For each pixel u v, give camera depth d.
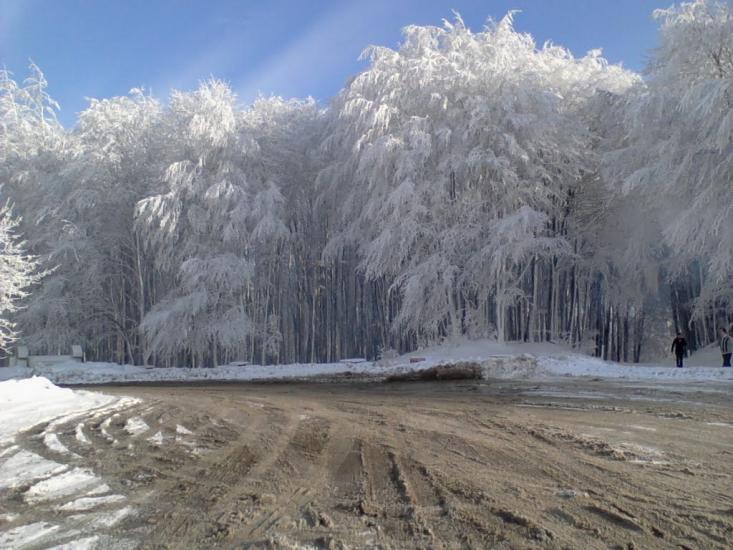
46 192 34.53
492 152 26.25
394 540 4.08
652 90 23.12
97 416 11.41
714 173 20.11
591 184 29.34
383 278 32.75
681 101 19.78
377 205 28.05
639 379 17.42
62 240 32.75
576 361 22.38
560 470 5.99
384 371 24.22
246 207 30.53
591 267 30.09
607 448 7.03
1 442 8.60
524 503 4.84
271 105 36.12
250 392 17.44
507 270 27.23
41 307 32.75
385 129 27.89
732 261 20.56
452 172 27.33
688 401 11.83
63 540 4.26
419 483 5.58
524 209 24.95
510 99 26.53
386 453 7.09
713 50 21.25
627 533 4.09
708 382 15.75
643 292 29.92
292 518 4.65
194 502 5.19
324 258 32.38
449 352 26.47
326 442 8.01
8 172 35.69
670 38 22.19
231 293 31.06
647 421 9.27
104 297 36.06
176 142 32.81
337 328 34.81
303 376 25.64
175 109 32.88
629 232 27.78
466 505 4.82
